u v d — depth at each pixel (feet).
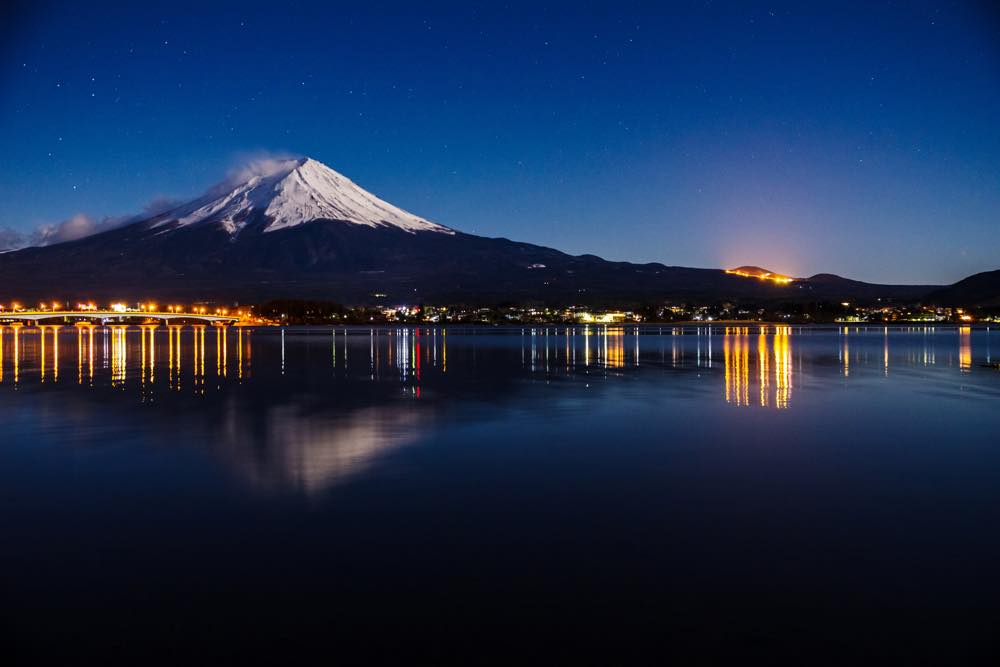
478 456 51.98
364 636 23.67
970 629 23.95
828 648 22.86
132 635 23.73
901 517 36.04
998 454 52.54
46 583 27.78
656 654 22.54
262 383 113.09
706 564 29.53
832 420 70.13
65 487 42.63
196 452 53.78
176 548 31.65
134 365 157.58
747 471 46.85
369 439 59.57
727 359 178.09
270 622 24.62
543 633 23.82
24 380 118.32
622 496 40.37
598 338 382.42
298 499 39.86
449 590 27.04
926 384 109.29
